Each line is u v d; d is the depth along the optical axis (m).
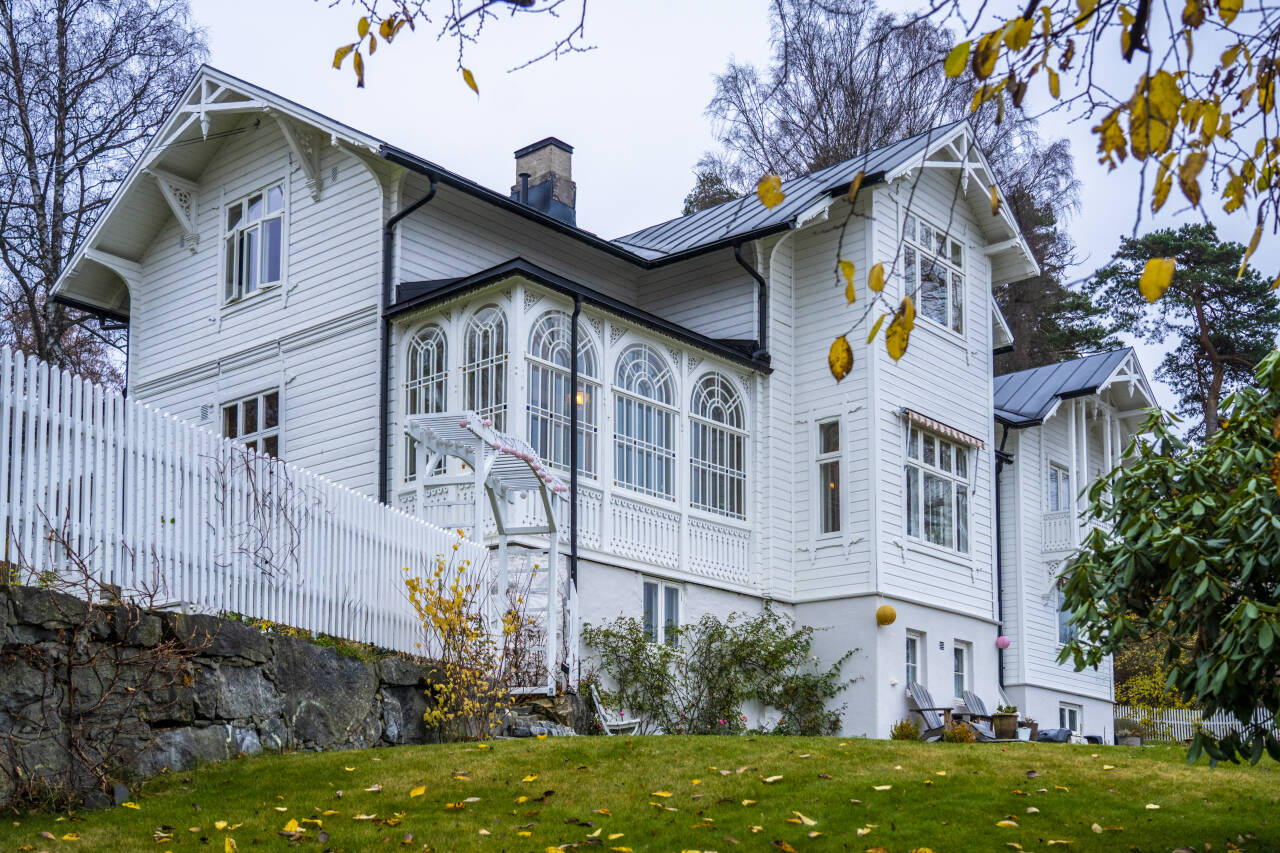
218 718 10.80
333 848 8.74
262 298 21.91
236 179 22.73
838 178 22.34
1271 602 9.44
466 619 13.86
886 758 11.96
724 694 19.89
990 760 12.05
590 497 18.81
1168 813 10.48
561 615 17.41
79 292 24.58
